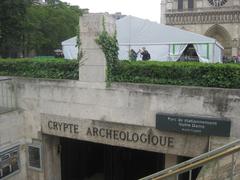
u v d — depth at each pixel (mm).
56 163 10906
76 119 9508
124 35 13969
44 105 9992
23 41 21953
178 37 13602
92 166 13594
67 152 11727
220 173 4883
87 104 9250
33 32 26719
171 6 44656
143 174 11930
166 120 7980
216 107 7469
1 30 18547
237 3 41625
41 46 34562
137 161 11953
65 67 9641
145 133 8484
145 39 13891
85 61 9109
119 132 8875
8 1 17609
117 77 8828
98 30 8812
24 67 10406
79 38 9141
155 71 8391
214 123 7387
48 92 9836
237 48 42281
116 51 9156
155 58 13945
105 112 9000
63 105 9664
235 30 42125
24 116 10430
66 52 14609
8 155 9875
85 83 9172
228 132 7281
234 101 7246
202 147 7750
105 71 8867
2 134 9625
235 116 7270
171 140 8148
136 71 8617
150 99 8281
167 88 8008
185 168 4090
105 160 12219
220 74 7586
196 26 43812
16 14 18672
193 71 7914
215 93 7438
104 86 8891
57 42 38219
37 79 9961
